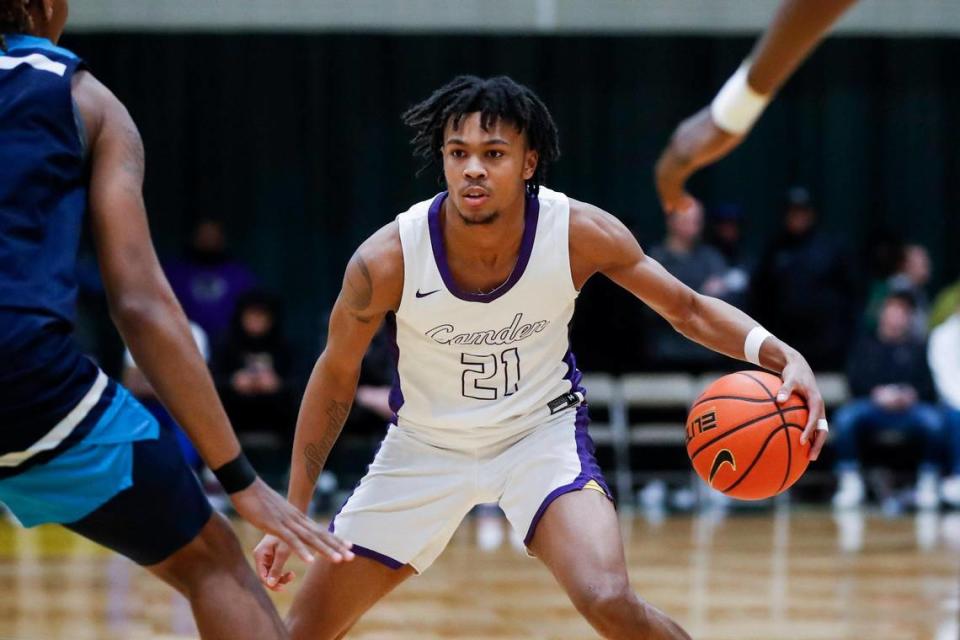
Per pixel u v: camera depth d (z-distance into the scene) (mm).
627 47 29797
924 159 30766
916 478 26375
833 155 30641
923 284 28312
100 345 27203
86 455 5742
